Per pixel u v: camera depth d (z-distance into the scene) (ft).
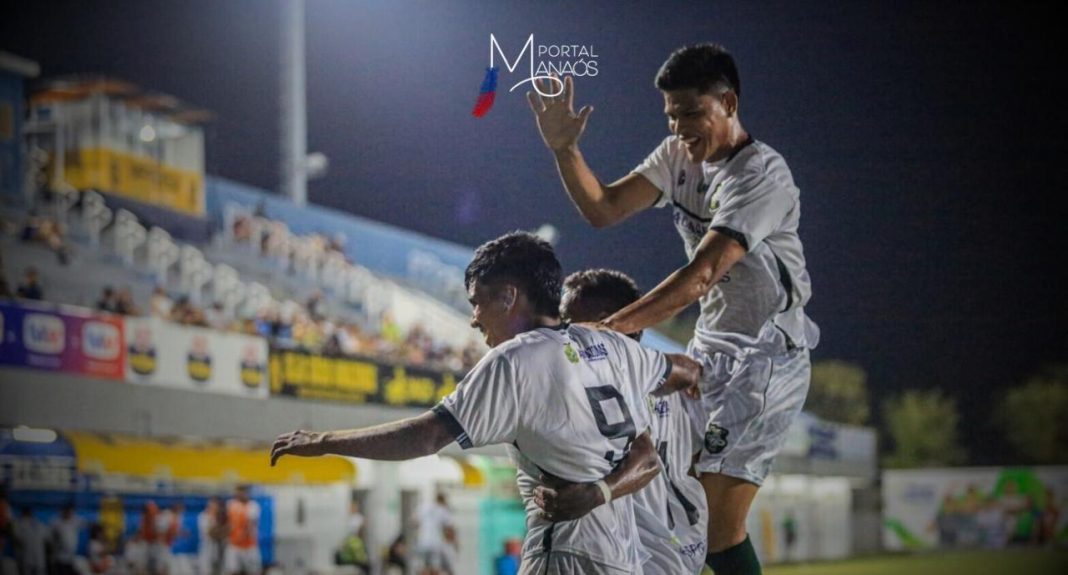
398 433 9.93
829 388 142.72
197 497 41.04
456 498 51.60
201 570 40.81
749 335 12.73
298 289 57.77
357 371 49.52
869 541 121.90
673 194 13.05
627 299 12.78
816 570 87.35
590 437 10.25
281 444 10.05
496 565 53.36
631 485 10.41
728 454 12.67
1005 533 120.98
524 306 10.68
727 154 12.25
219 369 43.57
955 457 149.79
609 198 13.00
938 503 122.42
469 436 9.98
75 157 48.55
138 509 39.06
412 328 63.46
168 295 49.55
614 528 10.45
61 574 36.11
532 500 10.65
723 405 12.73
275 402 45.47
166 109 51.67
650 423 11.34
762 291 12.48
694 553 12.12
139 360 40.75
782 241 12.33
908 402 148.36
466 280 10.90
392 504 48.65
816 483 103.76
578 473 10.23
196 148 53.26
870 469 109.60
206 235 53.26
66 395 37.76
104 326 39.55
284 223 57.72
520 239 10.82
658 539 11.50
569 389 10.20
